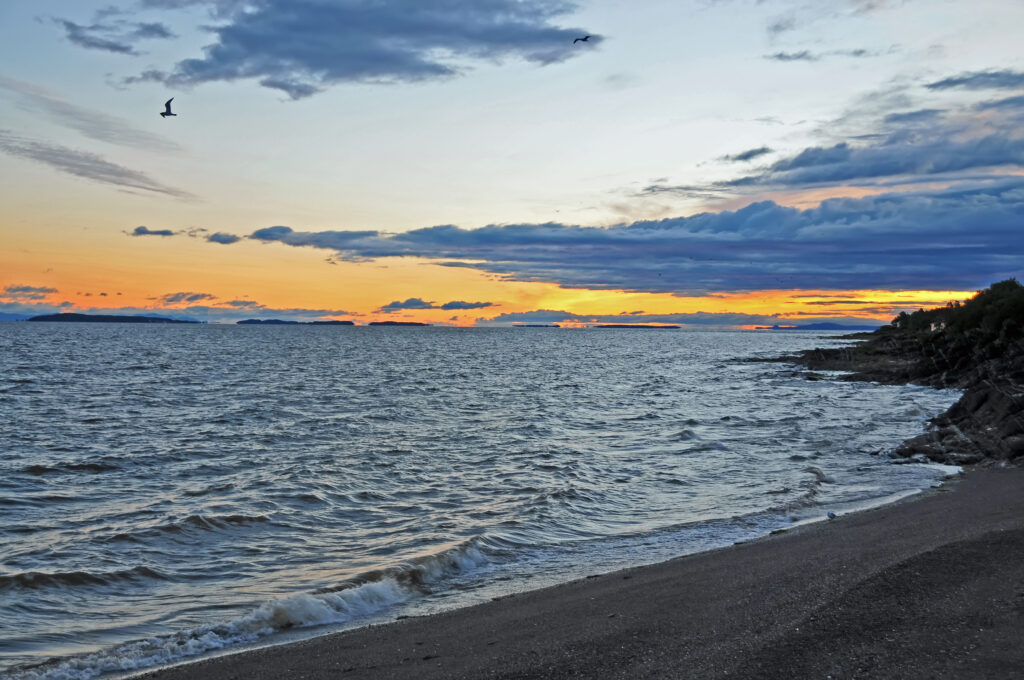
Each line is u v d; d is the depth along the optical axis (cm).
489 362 10862
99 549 1527
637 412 4331
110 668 938
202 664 932
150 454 2750
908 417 3906
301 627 1091
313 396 5262
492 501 1984
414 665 886
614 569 1376
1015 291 6775
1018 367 3447
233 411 4234
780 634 873
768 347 19012
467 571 1393
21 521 1767
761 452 2783
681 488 2150
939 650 785
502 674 831
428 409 4506
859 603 954
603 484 2205
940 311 10288
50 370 7256
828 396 5309
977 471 2289
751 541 1531
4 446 2916
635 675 798
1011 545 1194
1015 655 757
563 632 980
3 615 1144
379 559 1447
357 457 2705
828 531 1561
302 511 1870
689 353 14925
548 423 3812
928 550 1191
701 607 1049
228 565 1427
